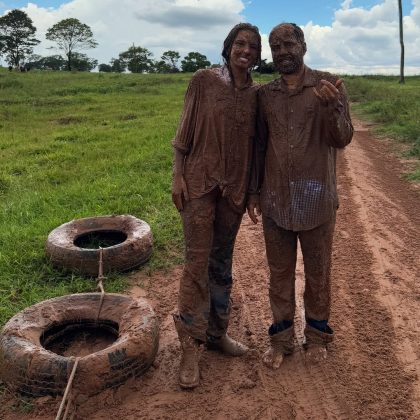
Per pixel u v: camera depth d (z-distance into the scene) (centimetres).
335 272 563
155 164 1066
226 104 341
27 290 515
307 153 346
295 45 328
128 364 356
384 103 2127
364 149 1326
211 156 346
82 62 7881
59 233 593
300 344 417
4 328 388
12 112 2098
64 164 1129
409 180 992
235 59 336
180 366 371
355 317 463
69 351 415
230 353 400
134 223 614
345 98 337
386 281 541
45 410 340
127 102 2450
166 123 1708
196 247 354
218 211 364
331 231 369
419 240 667
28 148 1324
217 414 341
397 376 377
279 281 382
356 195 872
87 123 1828
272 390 364
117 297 433
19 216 749
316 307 388
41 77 3794
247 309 481
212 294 386
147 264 579
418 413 338
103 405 346
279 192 357
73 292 513
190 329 362
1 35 7931
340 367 387
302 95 340
